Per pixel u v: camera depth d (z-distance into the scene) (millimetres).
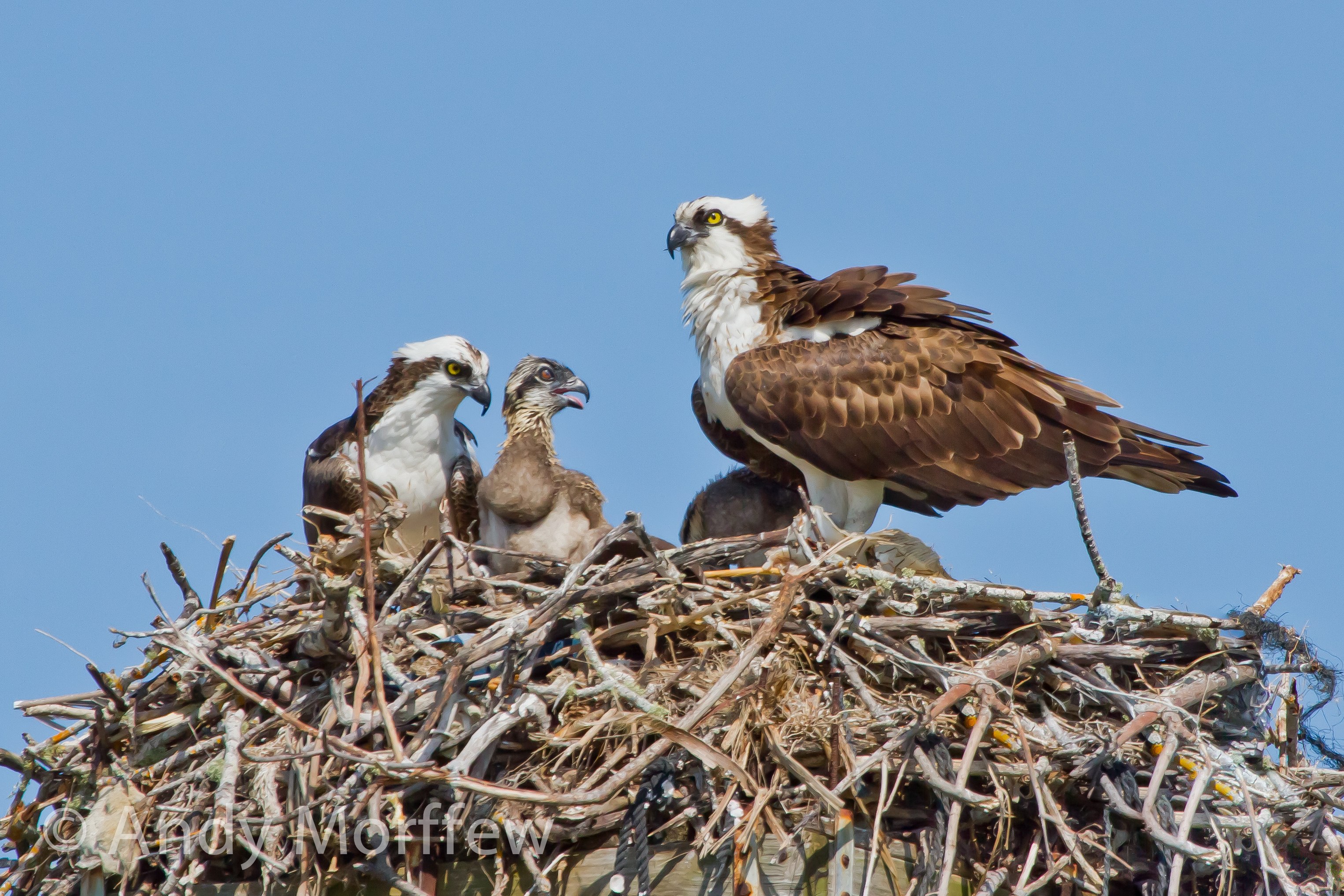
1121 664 12516
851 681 11727
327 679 12094
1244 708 12695
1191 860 11305
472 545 14320
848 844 10570
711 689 11078
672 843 10984
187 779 11695
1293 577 13109
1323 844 11516
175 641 11523
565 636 12586
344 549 13148
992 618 12523
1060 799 11602
